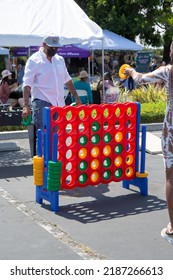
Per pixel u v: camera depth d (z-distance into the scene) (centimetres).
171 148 465
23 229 525
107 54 2873
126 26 2600
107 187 700
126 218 563
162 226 536
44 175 604
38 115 712
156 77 462
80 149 611
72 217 566
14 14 1016
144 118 1256
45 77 702
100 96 1497
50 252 460
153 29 2666
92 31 1088
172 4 2691
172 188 473
